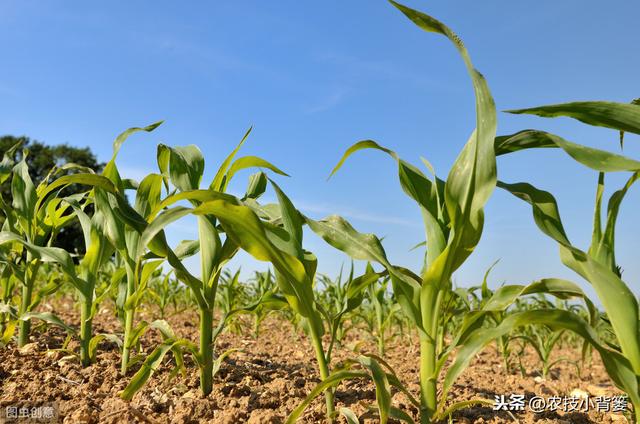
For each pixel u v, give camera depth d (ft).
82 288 8.30
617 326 4.59
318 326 5.85
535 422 6.99
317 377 8.85
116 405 6.36
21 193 8.96
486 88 4.76
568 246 4.85
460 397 7.94
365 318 13.12
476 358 13.48
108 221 7.52
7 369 7.91
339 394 7.49
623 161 4.41
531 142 5.16
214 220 7.01
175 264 6.40
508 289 5.52
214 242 6.84
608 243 5.18
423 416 5.35
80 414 5.93
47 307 17.17
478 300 11.12
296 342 14.39
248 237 5.36
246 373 8.39
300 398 7.20
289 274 5.53
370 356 5.64
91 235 8.23
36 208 8.29
